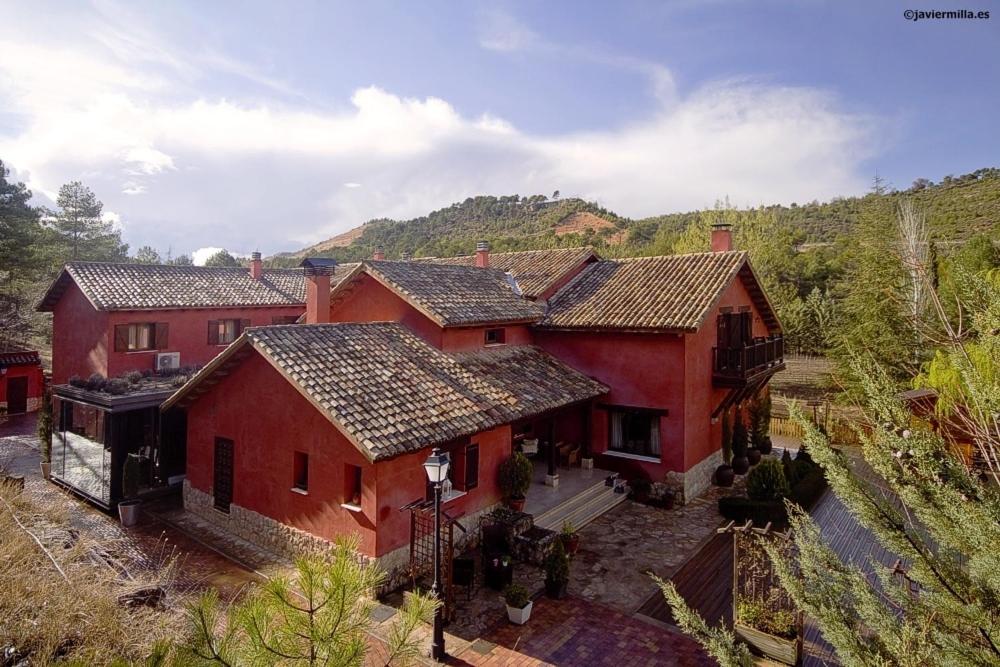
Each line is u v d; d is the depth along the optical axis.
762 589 10.24
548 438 17.67
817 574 5.54
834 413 23.14
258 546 13.34
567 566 11.33
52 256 39.22
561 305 19.92
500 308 18.22
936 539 4.90
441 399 13.17
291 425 12.70
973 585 4.72
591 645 9.83
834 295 36.78
